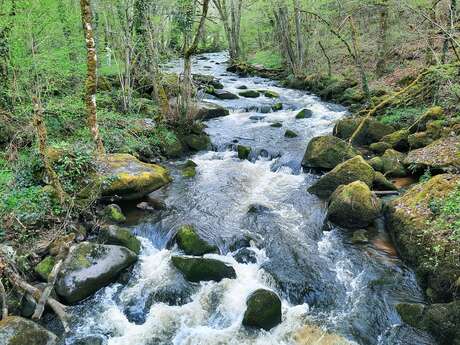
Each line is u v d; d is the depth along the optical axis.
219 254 8.20
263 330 6.42
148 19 13.80
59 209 8.53
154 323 6.64
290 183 11.40
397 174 10.78
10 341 5.54
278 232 8.88
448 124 11.93
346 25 23.92
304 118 17.42
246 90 23.19
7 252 6.89
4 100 11.25
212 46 47.50
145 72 15.73
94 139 10.31
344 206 8.76
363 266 7.65
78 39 13.80
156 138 13.52
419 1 15.80
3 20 10.88
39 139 8.25
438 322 5.94
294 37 28.09
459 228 6.60
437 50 17.64
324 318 6.63
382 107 15.57
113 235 8.07
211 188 11.10
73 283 6.92
